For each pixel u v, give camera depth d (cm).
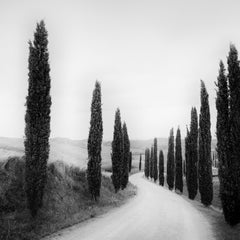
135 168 14175
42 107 1525
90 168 2403
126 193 3725
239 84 1667
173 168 5644
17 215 1374
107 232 1413
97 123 2477
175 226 1648
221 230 1544
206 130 2939
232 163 1653
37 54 1562
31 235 1273
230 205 1639
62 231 1422
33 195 1445
